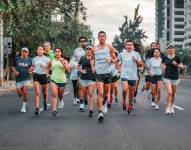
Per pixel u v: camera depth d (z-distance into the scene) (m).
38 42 44.12
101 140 9.85
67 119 13.74
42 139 10.00
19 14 33.97
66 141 9.72
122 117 14.27
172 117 14.33
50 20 41.84
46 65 15.42
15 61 16.03
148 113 15.50
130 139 9.98
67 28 51.06
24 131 11.25
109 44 13.73
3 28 37.78
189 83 50.28
